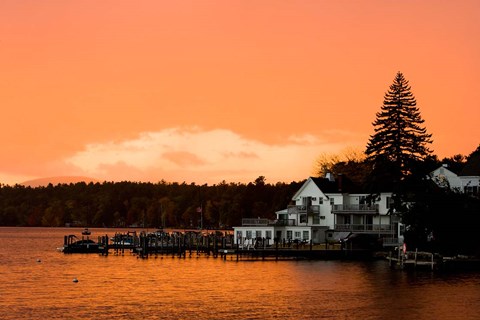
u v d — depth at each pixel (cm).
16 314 7612
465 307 7875
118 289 9519
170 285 9881
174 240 15788
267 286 9619
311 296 8669
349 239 14075
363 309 7788
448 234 11669
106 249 16125
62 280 10638
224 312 7675
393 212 14838
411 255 11500
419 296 8581
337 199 15962
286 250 13850
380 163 14788
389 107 14938
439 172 15075
